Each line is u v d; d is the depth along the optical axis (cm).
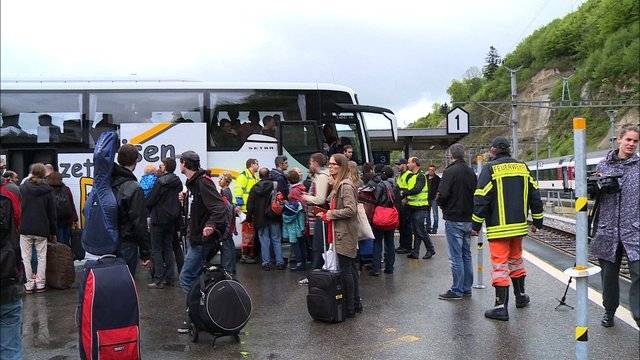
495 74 11038
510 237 670
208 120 1171
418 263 1077
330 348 588
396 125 1271
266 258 1039
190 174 626
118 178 552
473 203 736
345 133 1248
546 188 4122
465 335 623
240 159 1174
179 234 939
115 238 529
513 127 3206
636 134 577
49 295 862
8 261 408
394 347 588
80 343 498
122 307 490
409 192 1111
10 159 1113
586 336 375
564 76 9169
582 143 370
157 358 562
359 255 961
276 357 562
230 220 795
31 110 1123
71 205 990
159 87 1165
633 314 567
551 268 1012
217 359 559
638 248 564
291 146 1196
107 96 1146
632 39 7988
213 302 582
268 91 1207
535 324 659
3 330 414
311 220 970
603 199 614
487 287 866
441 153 4909
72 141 1122
